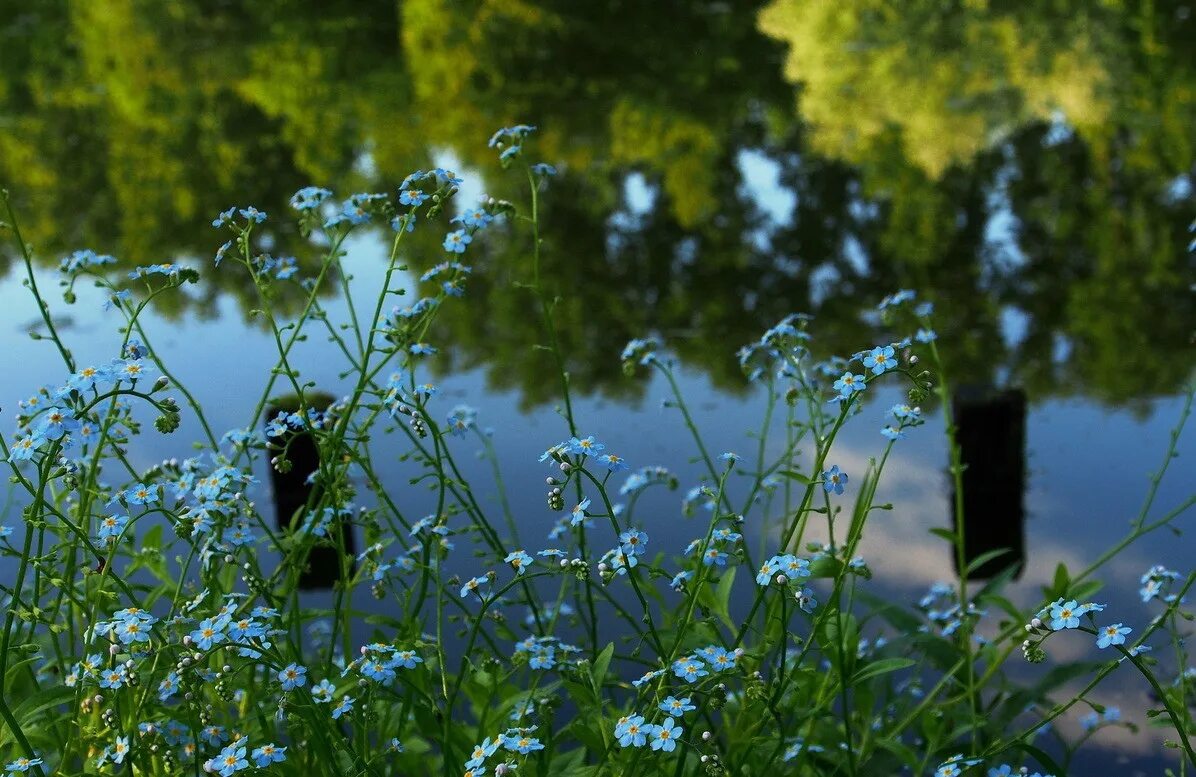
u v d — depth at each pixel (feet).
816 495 15.44
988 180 38.65
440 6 58.39
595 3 59.00
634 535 7.25
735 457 7.73
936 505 15.62
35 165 43.96
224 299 27.68
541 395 20.74
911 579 13.78
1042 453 17.97
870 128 44.83
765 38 56.24
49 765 7.82
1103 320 26.18
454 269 8.77
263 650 6.65
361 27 59.41
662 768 7.52
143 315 25.71
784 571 6.92
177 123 48.78
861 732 9.80
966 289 29.32
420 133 46.55
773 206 36.99
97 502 8.76
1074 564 14.33
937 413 19.12
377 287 28.12
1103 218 34.37
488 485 15.87
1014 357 24.14
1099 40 52.39
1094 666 9.52
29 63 57.72
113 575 7.16
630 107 48.96
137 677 6.72
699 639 8.41
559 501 6.98
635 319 26.76
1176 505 15.88
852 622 9.28
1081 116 44.60
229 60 56.59
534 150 43.39
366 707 7.16
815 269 31.17
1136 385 21.75
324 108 49.65
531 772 7.48
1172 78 48.08
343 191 40.81
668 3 59.21
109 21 61.77
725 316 27.14
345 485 8.71
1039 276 29.94
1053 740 11.45
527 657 7.94
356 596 12.84
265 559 12.95
